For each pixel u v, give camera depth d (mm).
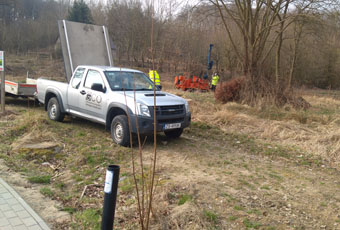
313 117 11344
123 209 3975
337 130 8695
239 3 15281
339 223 3838
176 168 5617
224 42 28891
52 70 35188
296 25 20469
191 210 3811
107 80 7297
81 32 10086
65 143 6930
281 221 3811
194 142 7723
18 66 35562
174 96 7449
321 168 6215
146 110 6422
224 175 5379
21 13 55000
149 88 7707
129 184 4738
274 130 8836
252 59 15430
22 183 4758
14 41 48125
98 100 7324
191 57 29641
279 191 4789
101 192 4590
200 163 6035
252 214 3947
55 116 8828
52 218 3742
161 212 3822
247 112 12016
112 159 6043
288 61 31297
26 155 6004
